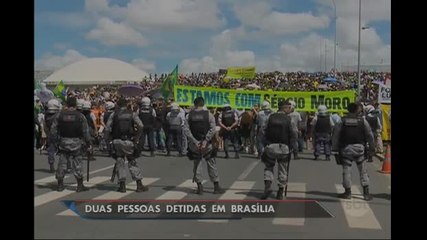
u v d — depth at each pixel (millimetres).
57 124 10852
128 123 10820
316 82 53250
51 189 11250
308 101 22906
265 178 10148
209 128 10641
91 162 16688
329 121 17594
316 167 15703
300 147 20328
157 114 20266
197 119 10594
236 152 18219
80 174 10969
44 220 8180
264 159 10164
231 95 23516
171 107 18922
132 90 31859
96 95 33531
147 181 12562
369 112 18469
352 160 10289
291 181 12734
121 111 10867
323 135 17656
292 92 23016
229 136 18125
